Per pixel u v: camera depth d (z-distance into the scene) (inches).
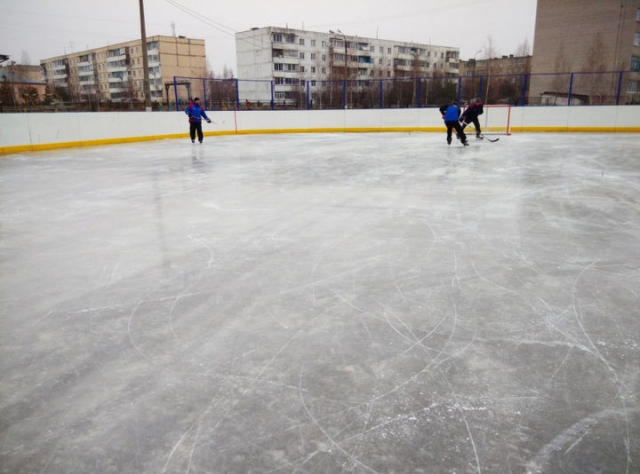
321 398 74.7
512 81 1120.8
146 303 111.8
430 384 78.1
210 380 80.2
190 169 345.4
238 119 736.3
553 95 1080.2
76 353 89.6
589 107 679.7
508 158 391.9
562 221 184.5
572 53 1510.8
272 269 133.5
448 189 253.4
